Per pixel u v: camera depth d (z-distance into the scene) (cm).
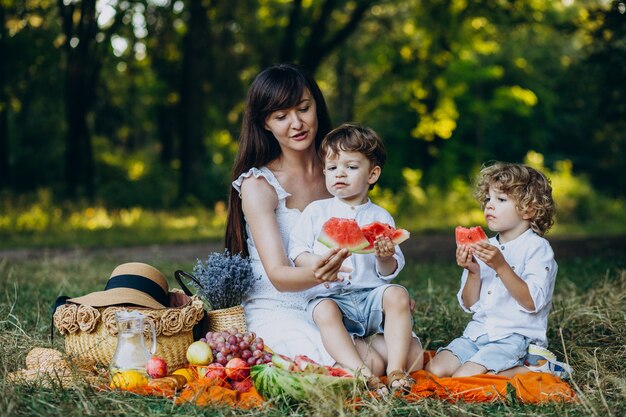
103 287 768
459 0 2130
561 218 2447
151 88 2742
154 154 3516
